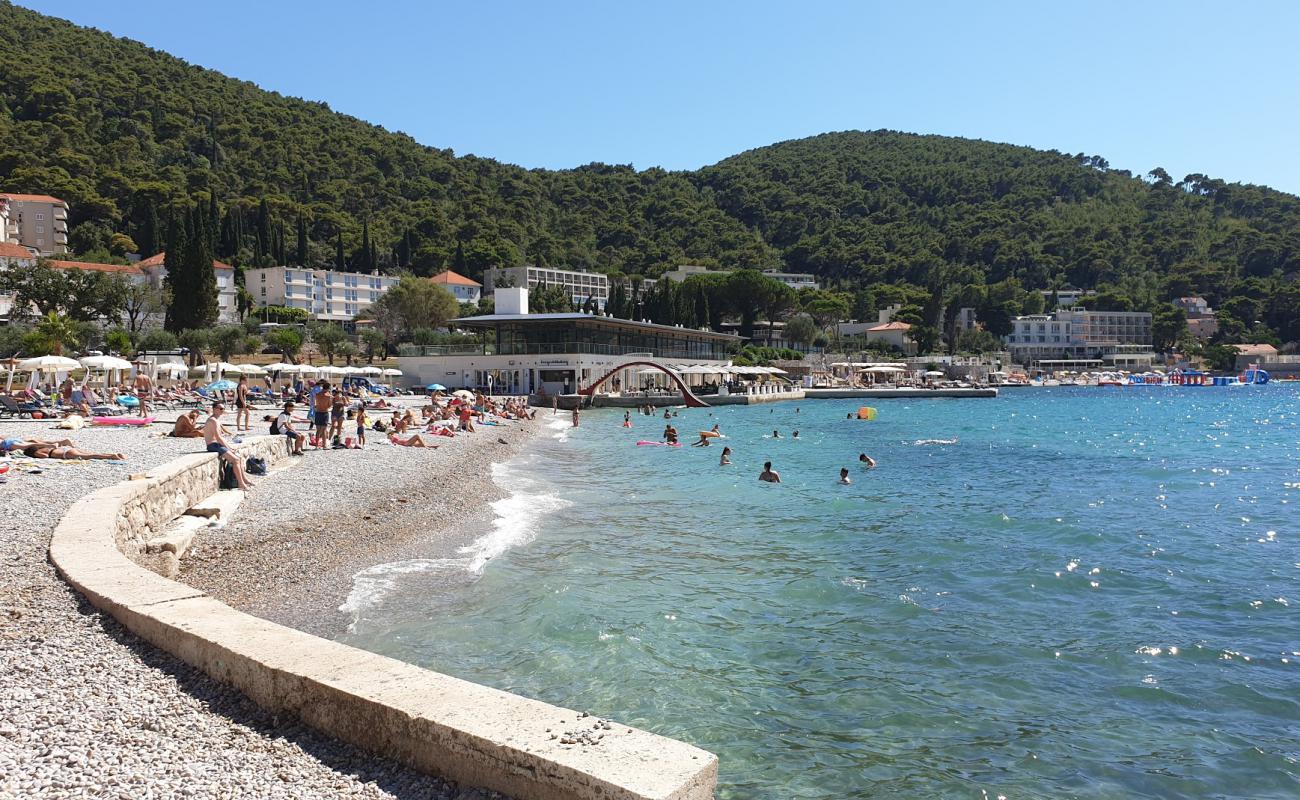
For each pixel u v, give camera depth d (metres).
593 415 62.62
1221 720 8.44
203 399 44.16
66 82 173.50
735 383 85.88
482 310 131.75
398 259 166.75
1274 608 12.33
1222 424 58.50
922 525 18.91
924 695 9.02
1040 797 6.93
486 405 52.72
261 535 14.32
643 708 8.55
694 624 11.29
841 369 124.75
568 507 20.64
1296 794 7.00
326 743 5.35
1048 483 26.62
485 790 4.74
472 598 12.05
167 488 14.16
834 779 7.20
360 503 17.77
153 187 140.25
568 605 11.83
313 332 92.88
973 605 12.44
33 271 77.31
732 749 7.72
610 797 4.21
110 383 46.16
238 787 4.75
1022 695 9.05
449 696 5.30
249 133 198.88
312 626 10.55
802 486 25.34
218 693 5.97
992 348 178.00
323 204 176.62
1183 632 11.21
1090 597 12.93
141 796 4.55
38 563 8.87
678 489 24.30
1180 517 20.23
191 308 76.06
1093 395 119.88
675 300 116.06
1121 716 8.53
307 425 33.47
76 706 5.60
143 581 7.91
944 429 52.06
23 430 25.34
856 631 11.14
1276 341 189.12
